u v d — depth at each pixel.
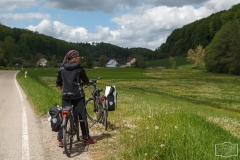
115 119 10.03
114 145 6.47
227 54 106.19
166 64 178.25
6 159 5.53
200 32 190.62
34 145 6.49
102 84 46.84
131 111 12.32
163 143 5.40
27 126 8.45
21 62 169.12
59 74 6.45
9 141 6.80
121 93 29.72
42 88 21.89
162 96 31.84
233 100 30.62
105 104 7.95
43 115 10.30
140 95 29.06
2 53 131.75
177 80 64.94
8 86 25.61
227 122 11.64
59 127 5.94
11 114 10.55
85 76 6.55
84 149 6.26
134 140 5.87
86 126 6.58
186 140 5.56
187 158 4.75
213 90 42.44
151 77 75.88
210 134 6.87
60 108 6.09
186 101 28.20
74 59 6.45
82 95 6.41
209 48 114.38
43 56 195.25
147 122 7.86
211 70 115.62
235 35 104.12
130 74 89.81
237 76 85.81
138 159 4.98
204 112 16.98
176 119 8.37
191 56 147.88
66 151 5.65
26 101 14.59
